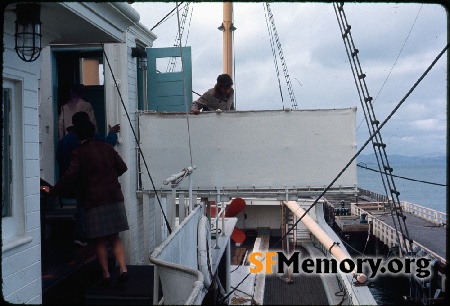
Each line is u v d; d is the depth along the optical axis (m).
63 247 7.50
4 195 5.05
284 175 8.65
